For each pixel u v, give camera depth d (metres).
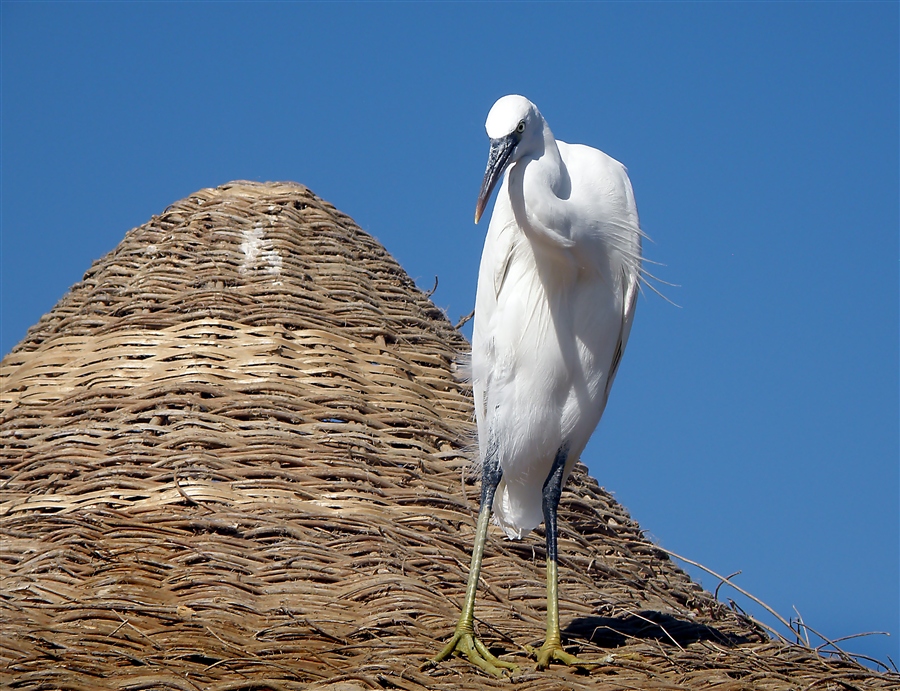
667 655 10.09
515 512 11.53
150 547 10.61
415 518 11.59
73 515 10.91
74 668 8.55
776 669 10.25
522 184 10.24
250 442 11.77
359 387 12.75
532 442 10.91
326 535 11.06
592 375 10.93
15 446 12.24
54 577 10.06
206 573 10.23
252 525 10.97
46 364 13.17
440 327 14.73
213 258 13.95
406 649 9.55
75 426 12.17
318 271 14.11
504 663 9.66
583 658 10.10
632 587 12.43
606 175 11.00
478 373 11.16
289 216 14.66
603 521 13.59
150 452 11.62
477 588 11.00
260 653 9.13
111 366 12.80
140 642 9.16
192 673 8.65
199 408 12.16
